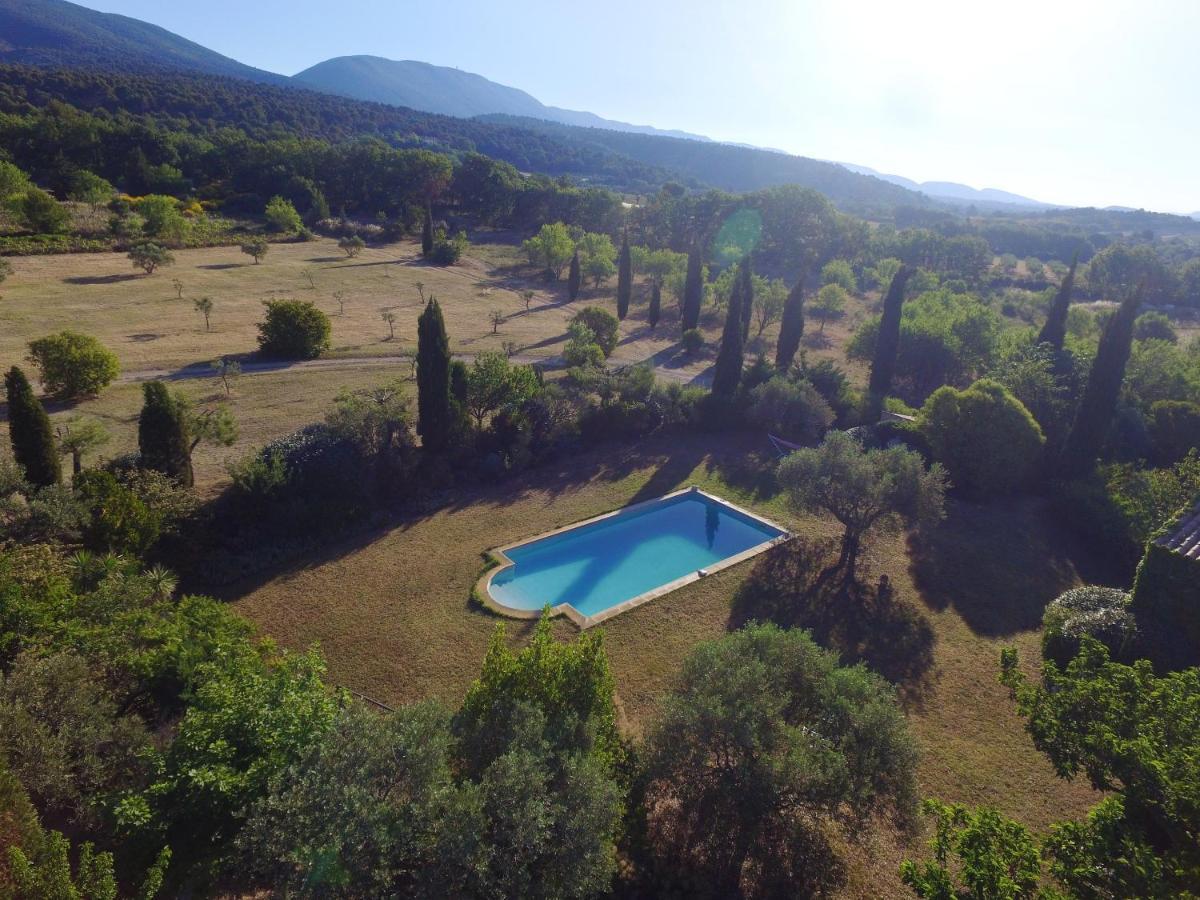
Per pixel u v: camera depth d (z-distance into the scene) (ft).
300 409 120.06
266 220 317.42
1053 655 58.80
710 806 41.22
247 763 37.35
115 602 52.65
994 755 56.80
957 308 190.08
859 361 186.60
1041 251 489.26
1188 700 35.29
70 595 53.42
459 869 30.14
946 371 163.02
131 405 115.34
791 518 99.25
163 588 59.31
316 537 84.79
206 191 349.00
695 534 97.86
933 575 84.84
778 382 129.70
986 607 78.43
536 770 34.06
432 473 100.53
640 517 100.94
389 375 142.72
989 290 312.09
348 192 378.73
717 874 42.04
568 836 33.06
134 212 267.80
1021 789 53.36
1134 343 144.36
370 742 33.58
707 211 347.36
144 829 35.32
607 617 74.08
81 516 64.85
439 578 79.56
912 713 61.36
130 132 355.56
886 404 136.77
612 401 126.41
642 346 197.06
